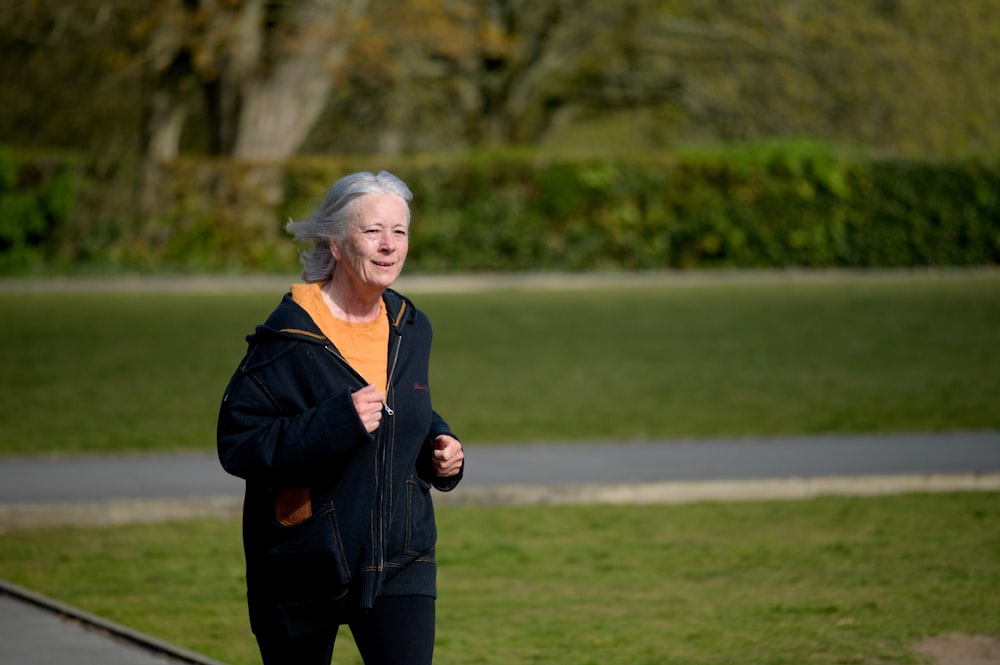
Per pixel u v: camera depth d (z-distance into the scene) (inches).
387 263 452.1
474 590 829.2
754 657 692.7
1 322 2374.5
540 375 1750.7
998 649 703.1
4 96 3745.1
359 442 432.1
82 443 1296.8
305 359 449.4
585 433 1342.3
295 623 453.4
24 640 717.3
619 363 1865.2
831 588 823.7
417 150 4493.1
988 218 3690.9
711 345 2055.9
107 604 806.5
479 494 1066.1
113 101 3801.7
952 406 1489.9
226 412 450.3
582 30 4156.0
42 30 3442.4
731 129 4276.6
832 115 4153.5
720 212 3597.4
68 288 3097.9
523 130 4446.4
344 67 3681.1
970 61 4153.5
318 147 4493.1
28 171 3314.5
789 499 1087.6
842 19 4089.6
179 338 2154.3
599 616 771.4
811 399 1547.7
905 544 931.3
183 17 3390.7
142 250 3385.8
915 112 4124.0
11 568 887.7
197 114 4702.3
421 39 3666.3
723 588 827.4
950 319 2391.7
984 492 1102.4
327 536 443.8
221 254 3412.9
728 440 1283.2
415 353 464.4
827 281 3339.1
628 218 3553.2
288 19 3607.3
